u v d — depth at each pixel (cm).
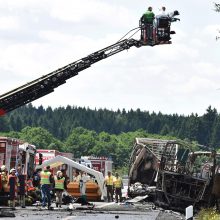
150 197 7306
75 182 7406
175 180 5962
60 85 5688
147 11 5653
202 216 4875
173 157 6562
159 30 5631
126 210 5738
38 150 9000
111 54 5706
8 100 5581
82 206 6356
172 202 5962
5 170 6119
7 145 6844
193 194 5912
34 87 5603
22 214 4934
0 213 4672
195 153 6128
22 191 5869
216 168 5938
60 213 5131
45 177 5794
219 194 5844
